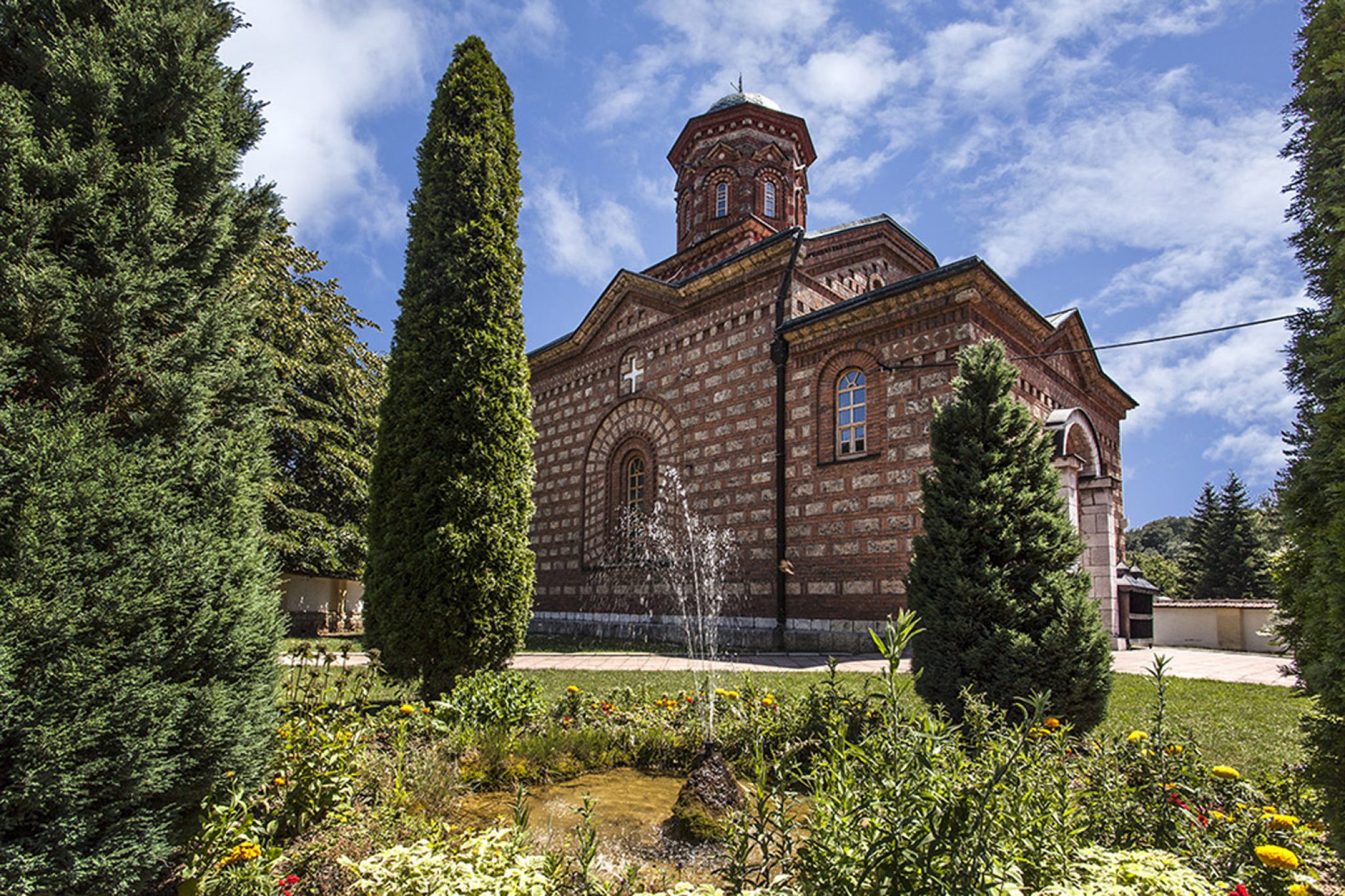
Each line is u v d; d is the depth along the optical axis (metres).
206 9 5.10
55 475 3.68
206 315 4.60
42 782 3.41
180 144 4.68
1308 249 4.59
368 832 4.59
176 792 4.07
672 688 11.23
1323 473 4.19
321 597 26.83
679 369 23.42
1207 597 50.44
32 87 4.39
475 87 10.97
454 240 10.28
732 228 25.44
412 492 9.48
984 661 7.58
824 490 18.95
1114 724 8.81
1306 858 3.89
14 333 3.86
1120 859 3.36
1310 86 4.59
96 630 3.74
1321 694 3.96
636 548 23.98
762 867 3.58
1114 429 25.70
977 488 8.17
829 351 19.42
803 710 7.53
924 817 2.95
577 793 6.59
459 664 9.16
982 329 17.20
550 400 28.58
